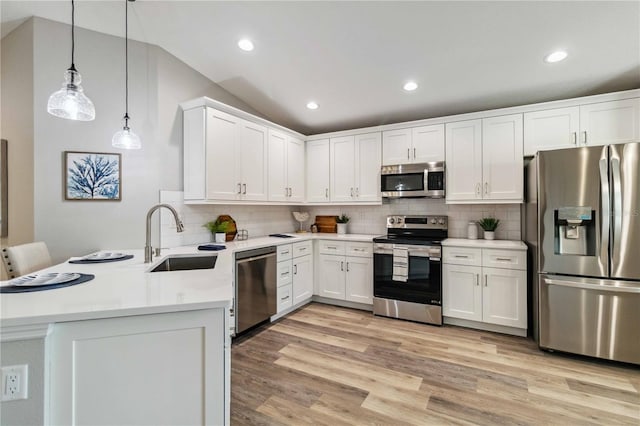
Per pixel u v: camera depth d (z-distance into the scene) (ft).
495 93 10.24
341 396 6.37
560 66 8.55
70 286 4.50
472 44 8.01
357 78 10.14
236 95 11.49
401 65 9.22
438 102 11.12
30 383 3.28
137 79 8.79
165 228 9.14
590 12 6.65
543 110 9.69
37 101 7.67
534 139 9.79
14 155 7.95
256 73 10.16
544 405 6.05
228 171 9.84
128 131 6.97
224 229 10.30
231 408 5.98
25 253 6.34
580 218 7.91
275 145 12.05
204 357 3.86
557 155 8.19
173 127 9.41
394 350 8.47
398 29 7.76
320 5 7.22
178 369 3.79
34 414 3.31
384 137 12.32
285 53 9.10
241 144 10.38
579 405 6.04
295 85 10.75
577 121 9.23
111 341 3.57
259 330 9.91
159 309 3.65
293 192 13.12
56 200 7.85
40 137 7.70
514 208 11.02
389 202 13.30
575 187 7.97
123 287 4.46
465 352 8.35
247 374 7.22
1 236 8.04
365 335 9.50
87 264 6.31
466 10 6.95
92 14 7.75
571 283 7.93
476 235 11.21
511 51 8.11
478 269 9.87
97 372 3.53
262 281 10.00
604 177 7.63
